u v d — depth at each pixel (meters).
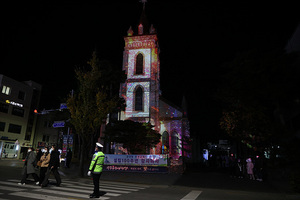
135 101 35.03
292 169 4.50
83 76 16.58
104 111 15.98
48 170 9.50
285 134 4.28
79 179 13.34
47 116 45.53
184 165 22.97
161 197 8.47
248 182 14.62
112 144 30.72
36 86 43.44
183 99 38.25
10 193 7.72
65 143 21.27
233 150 37.50
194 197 8.80
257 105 4.81
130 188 10.90
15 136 37.28
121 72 23.67
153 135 25.73
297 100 4.39
